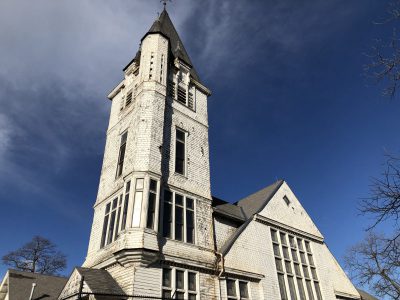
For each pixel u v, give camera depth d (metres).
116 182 18.44
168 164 18.09
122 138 20.28
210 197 19.48
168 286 14.39
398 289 21.91
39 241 46.69
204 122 22.69
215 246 18.14
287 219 23.94
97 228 18.25
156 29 23.55
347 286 25.05
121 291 13.30
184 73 23.61
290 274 20.94
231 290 16.88
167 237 15.70
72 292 13.79
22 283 21.86
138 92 20.02
